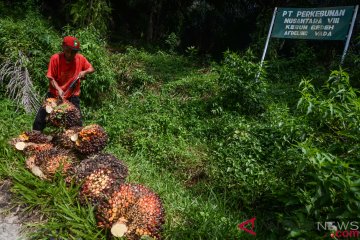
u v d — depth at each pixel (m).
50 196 3.85
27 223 3.65
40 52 7.19
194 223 3.82
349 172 3.09
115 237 3.26
